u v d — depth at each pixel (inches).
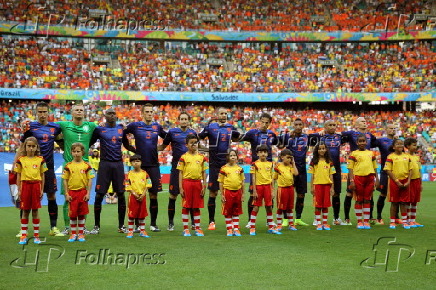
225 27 1619.1
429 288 244.5
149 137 433.4
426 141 1422.2
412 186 457.4
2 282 254.5
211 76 1565.0
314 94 1481.3
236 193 404.5
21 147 381.1
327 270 280.5
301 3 1717.5
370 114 1529.3
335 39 1587.1
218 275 269.0
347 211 478.9
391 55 1611.7
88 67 1502.2
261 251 334.3
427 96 1460.4
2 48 1460.4
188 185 404.5
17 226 461.7
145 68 1550.2
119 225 427.2
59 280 259.1
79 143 383.6
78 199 377.1
